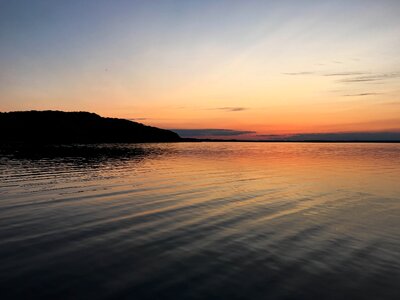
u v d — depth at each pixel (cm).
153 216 1461
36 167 3738
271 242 1103
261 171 3575
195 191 2166
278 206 1698
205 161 5234
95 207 1639
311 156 7319
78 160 4953
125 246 1051
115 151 8706
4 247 1024
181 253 991
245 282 794
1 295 712
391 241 1122
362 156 7319
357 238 1153
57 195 1977
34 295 715
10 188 2236
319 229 1268
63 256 955
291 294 736
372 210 1611
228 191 2173
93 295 718
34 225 1290
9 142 14700
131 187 2323
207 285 775
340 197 1964
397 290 764
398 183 2592
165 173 3300
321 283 795
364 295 739
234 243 1091
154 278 811
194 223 1346
